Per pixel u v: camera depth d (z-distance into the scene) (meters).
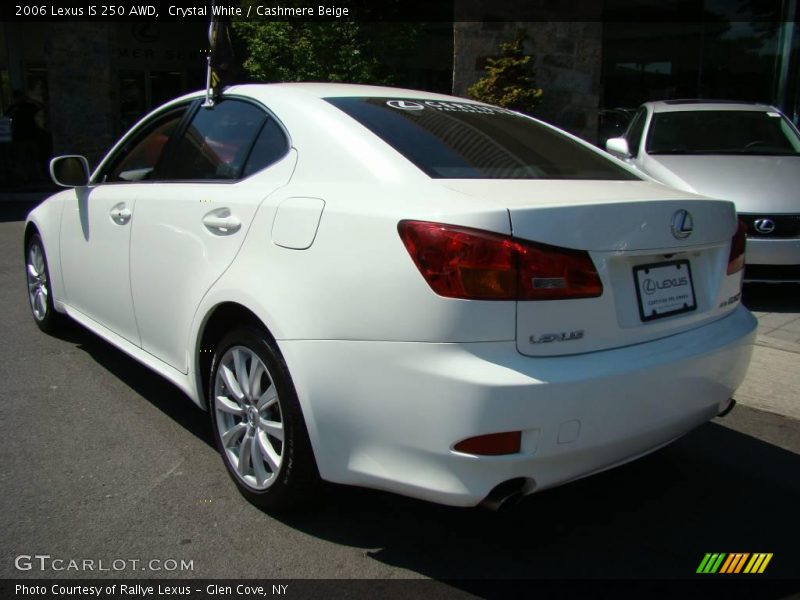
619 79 14.71
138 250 3.60
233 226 2.96
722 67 14.27
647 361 2.47
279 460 2.80
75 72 14.55
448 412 2.24
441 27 13.07
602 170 3.20
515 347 2.27
